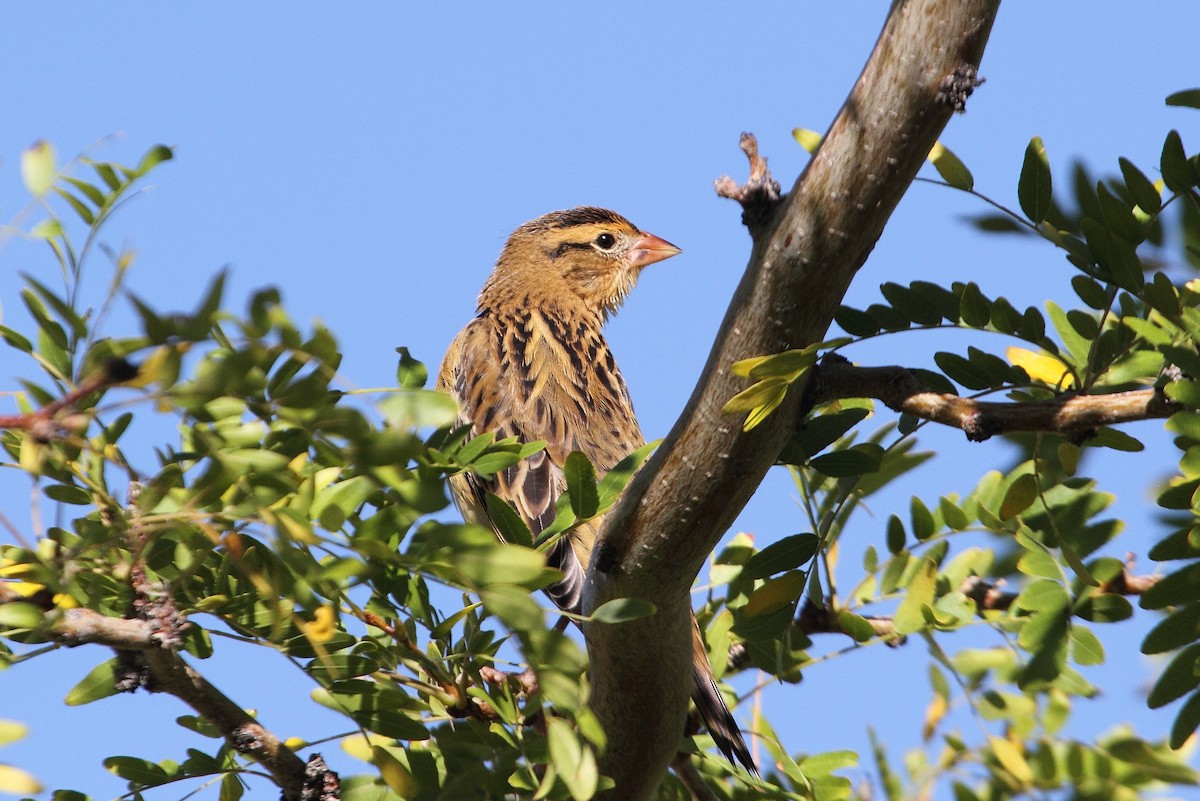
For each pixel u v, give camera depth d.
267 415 4.95
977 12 5.75
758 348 6.32
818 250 6.11
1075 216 7.20
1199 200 7.06
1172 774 8.45
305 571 5.18
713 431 6.44
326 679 7.04
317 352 4.69
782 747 8.78
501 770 7.13
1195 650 6.98
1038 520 8.36
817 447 7.61
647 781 7.57
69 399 4.65
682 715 7.38
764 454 6.53
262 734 6.94
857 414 7.62
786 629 7.79
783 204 6.19
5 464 6.12
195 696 6.79
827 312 6.29
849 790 8.60
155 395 4.64
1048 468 8.61
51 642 6.11
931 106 5.85
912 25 5.82
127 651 6.63
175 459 5.79
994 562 8.75
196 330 4.52
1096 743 8.58
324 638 5.82
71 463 6.01
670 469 6.54
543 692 5.23
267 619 6.76
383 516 5.64
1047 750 8.59
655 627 6.91
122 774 7.15
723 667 9.32
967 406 7.09
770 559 7.75
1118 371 7.96
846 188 6.02
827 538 8.91
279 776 7.01
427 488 5.12
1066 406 6.92
